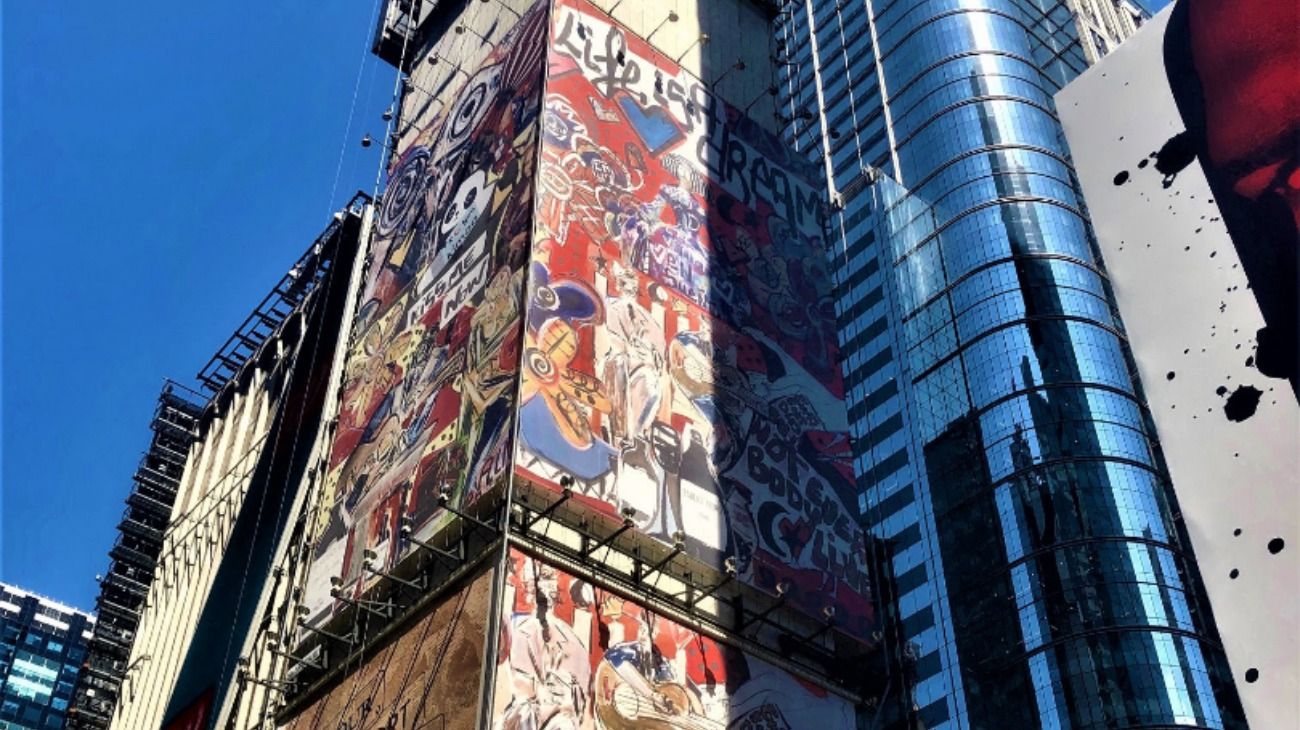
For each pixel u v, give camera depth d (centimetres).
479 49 6425
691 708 4141
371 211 7006
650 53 5981
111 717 7362
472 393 4650
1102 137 5288
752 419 5084
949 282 11375
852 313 12394
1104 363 10162
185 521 8050
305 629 4822
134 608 8556
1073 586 9062
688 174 5653
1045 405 10031
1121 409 9900
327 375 6456
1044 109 12119
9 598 18962
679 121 5825
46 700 18338
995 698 9094
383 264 6103
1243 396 4347
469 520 4147
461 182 5712
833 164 13562
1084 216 11350
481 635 3878
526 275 4697
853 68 14000
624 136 5484
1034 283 10744
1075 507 9400
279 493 6284
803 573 4800
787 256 5847
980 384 10569
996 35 12638
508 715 3675
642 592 4312
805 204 6184
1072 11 13812
